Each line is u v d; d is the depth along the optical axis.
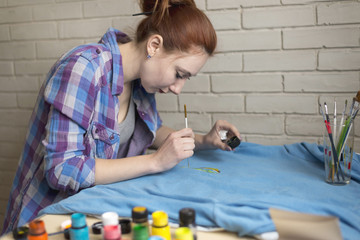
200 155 1.43
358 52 1.48
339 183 1.08
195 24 1.10
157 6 1.17
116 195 1.01
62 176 1.05
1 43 1.97
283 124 1.63
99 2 1.78
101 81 1.15
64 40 1.87
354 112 1.12
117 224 0.82
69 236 0.83
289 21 1.55
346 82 1.52
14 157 2.06
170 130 1.56
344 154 1.08
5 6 1.93
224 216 0.84
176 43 1.10
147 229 0.79
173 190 1.02
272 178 1.13
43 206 1.17
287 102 1.61
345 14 1.47
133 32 1.37
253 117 1.67
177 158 1.11
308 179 1.13
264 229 0.80
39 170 1.17
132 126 1.41
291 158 1.35
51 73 1.17
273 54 1.59
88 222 0.93
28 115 2.00
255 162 1.33
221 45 1.66
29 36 1.92
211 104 1.72
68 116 1.05
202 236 0.84
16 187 1.26
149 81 1.19
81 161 1.07
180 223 0.81
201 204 0.90
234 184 1.03
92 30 1.82
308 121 1.60
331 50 1.52
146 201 0.93
